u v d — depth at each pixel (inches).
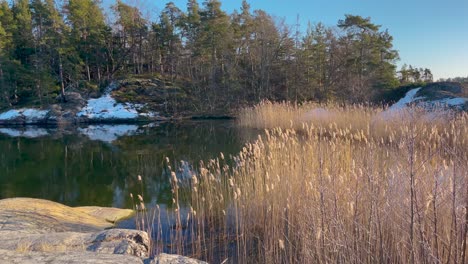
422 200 139.6
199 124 973.2
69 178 406.9
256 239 213.8
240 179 262.1
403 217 148.0
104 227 238.1
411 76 1366.9
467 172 131.8
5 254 142.2
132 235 176.4
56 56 1309.1
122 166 462.6
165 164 461.1
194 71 1438.2
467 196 119.0
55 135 825.5
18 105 1230.9
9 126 1092.5
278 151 274.5
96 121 1147.3
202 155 503.2
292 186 226.1
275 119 673.0
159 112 1211.2
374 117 456.8
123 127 983.0
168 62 1494.8
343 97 1098.1
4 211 231.1
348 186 183.3
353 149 252.8
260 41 1307.8
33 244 162.2
